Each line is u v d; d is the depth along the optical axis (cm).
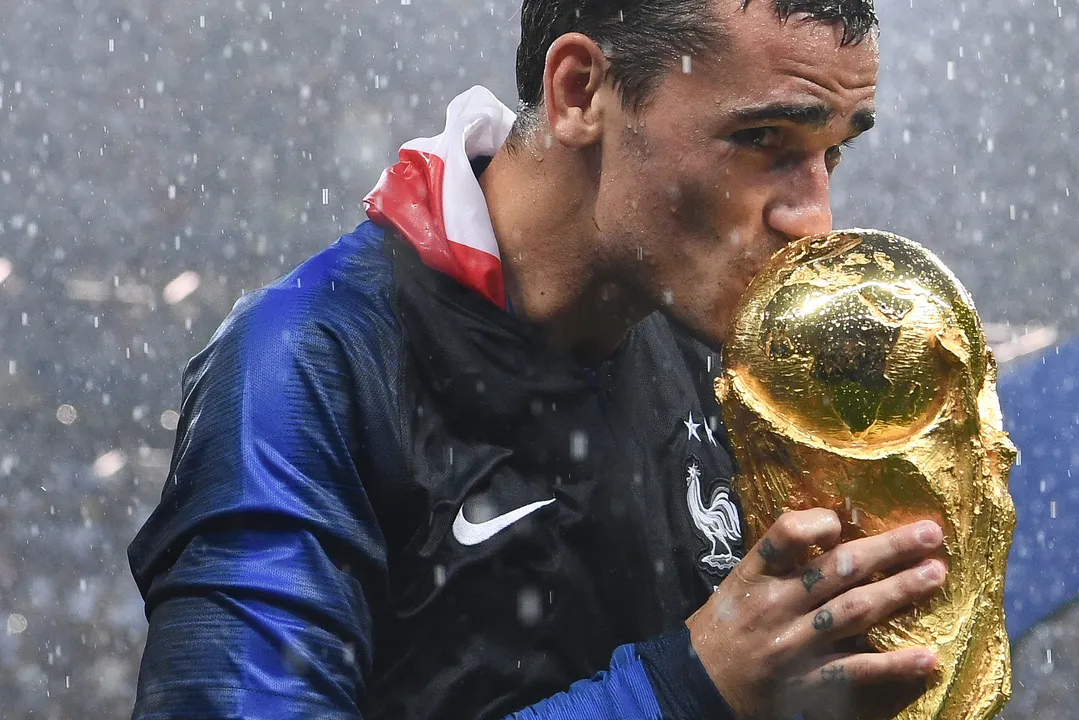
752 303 132
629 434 161
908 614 125
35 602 732
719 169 138
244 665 133
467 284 151
